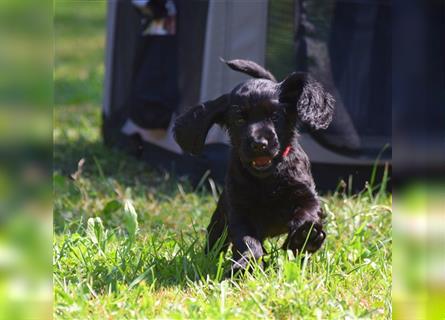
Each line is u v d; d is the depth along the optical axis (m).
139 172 12.08
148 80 11.49
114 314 5.12
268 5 10.07
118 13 13.59
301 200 6.31
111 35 13.96
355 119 10.25
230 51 10.14
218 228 6.93
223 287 5.47
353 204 8.62
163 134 11.80
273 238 7.23
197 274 6.03
